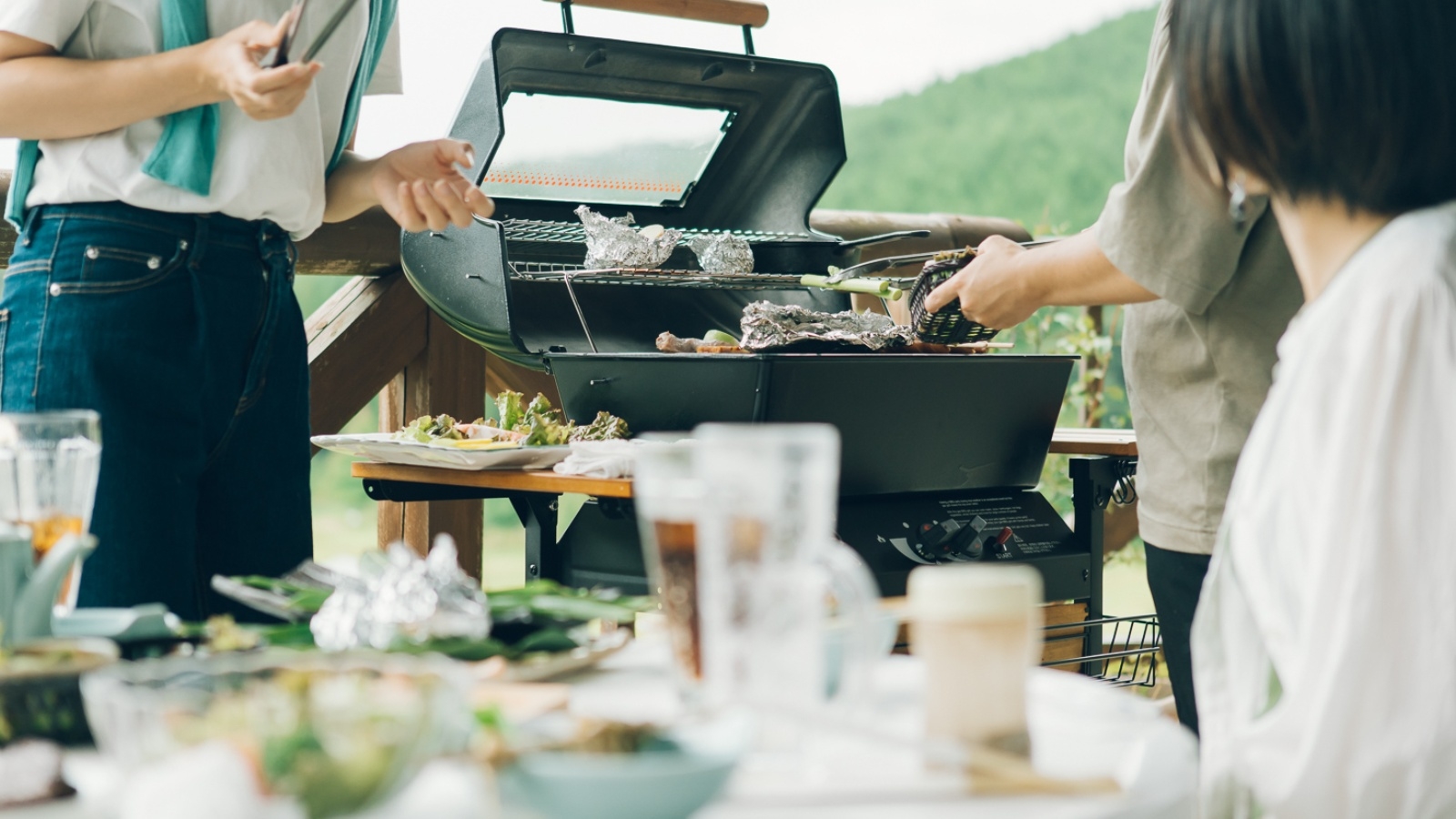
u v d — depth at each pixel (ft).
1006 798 2.14
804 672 2.37
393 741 1.85
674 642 2.53
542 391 9.89
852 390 6.50
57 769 2.13
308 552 6.26
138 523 5.48
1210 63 3.08
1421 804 2.69
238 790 1.74
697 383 6.51
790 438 2.34
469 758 2.14
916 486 6.97
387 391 9.60
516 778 1.96
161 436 5.56
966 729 2.32
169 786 1.73
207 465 5.90
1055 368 7.25
